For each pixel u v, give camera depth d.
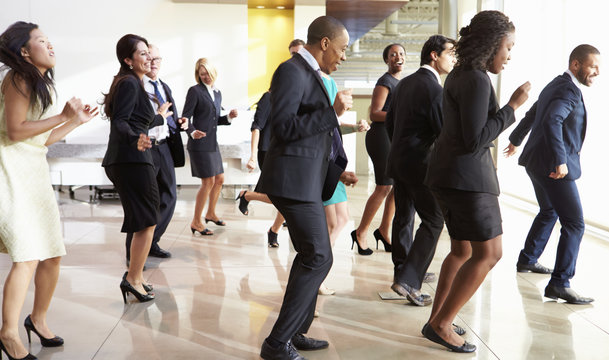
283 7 10.50
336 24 2.26
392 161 3.23
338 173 2.36
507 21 2.31
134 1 8.41
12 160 2.25
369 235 5.12
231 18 8.60
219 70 8.66
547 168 3.26
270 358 2.29
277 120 2.13
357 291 3.43
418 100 3.12
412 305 3.18
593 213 5.80
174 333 2.71
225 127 7.73
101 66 8.41
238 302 3.19
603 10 5.68
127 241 3.99
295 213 2.24
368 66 19.67
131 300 3.22
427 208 3.14
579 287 3.58
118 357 2.42
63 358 2.40
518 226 5.95
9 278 2.28
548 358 2.47
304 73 2.20
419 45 18.25
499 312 3.07
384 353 2.51
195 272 3.84
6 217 2.22
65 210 6.38
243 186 7.71
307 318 2.51
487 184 2.36
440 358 2.46
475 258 2.44
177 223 5.69
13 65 2.19
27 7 8.22
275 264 4.07
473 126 2.26
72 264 4.02
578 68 3.21
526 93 2.34
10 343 2.29
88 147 7.24
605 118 5.62
